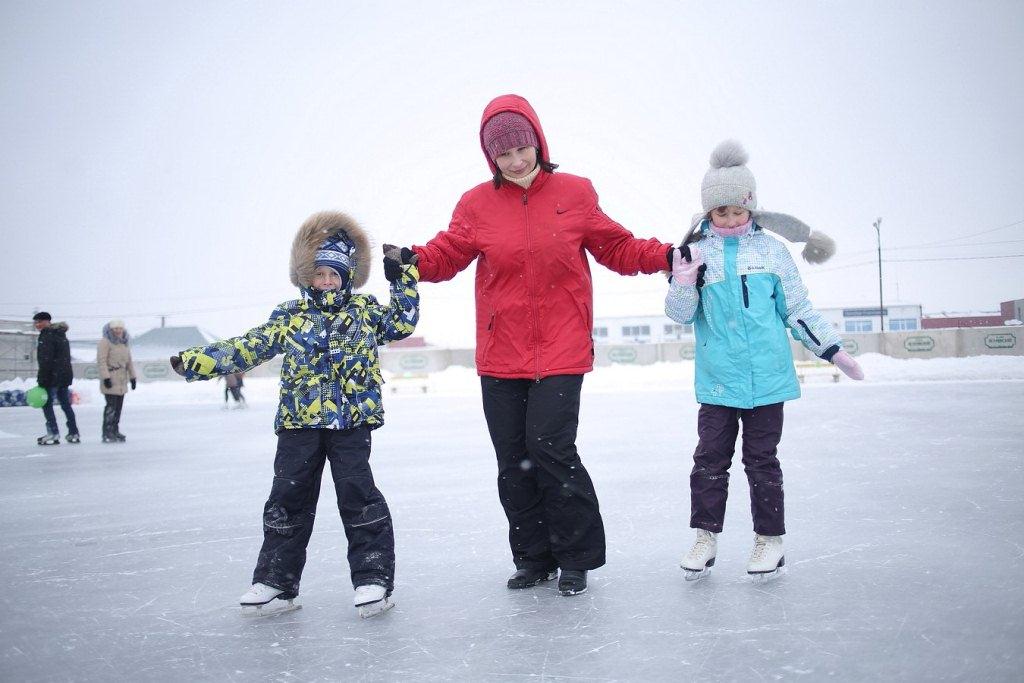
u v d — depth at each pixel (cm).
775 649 210
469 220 309
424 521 422
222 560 355
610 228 310
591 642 224
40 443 954
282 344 271
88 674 215
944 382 1617
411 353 3372
